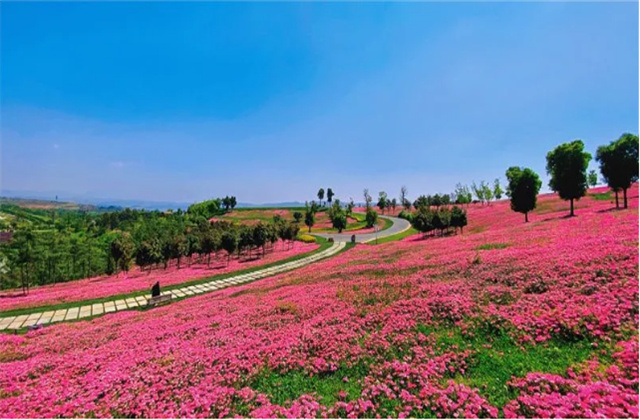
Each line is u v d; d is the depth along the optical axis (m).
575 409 5.92
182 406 7.81
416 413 6.73
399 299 13.76
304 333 11.44
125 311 22.97
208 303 20.20
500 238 26.22
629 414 5.51
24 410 8.35
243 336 12.23
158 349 12.00
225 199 159.00
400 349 9.52
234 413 7.46
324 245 56.47
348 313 13.02
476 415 6.35
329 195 158.75
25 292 35.97
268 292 20.56
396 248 35.62
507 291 12.29
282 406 7.60
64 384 9.83
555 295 10.84
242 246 53.94
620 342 7.66
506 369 7.79
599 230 20.28
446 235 49.50
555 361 7.72
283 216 132.38
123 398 8.43
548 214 45.72
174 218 108.31
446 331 10.26
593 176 82.12
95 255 54.75
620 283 10.35
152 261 46.62
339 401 7.51
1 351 14.27
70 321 22.39
